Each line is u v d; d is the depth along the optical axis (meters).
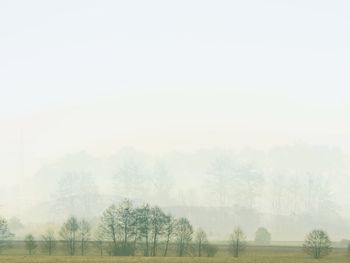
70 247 80.06
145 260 68.44
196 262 67.56
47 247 82.50
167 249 82.19
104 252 82.00
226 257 75.12
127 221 79.69
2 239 87.38
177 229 80.44
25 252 82.44
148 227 79.50
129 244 80.00
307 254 81.31
